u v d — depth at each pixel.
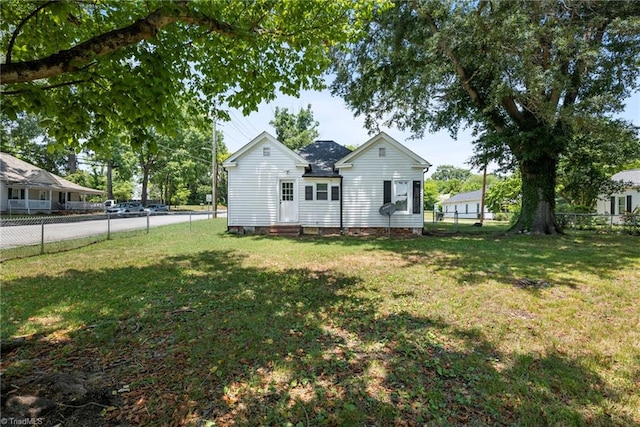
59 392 2.42
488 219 32.56
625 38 10.94
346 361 3.04
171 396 2.49
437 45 11.06
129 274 6.28
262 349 3.26
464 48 11.14
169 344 3.38
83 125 3.62
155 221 21.86
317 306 4.55
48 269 6.68
